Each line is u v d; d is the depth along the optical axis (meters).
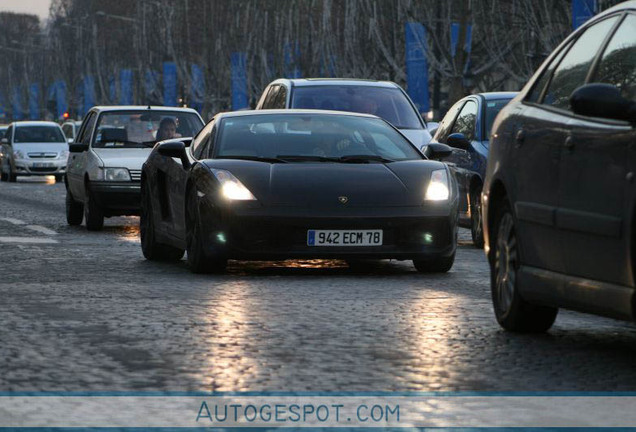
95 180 39.72
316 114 27.41
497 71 121.75
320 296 21.31
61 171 91.44
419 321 18.19
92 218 40.00
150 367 14.40
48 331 17.06
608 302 14.24
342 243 24.34
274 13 173.25
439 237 24.84
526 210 16.30
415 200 24.73
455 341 16.38
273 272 25.64
